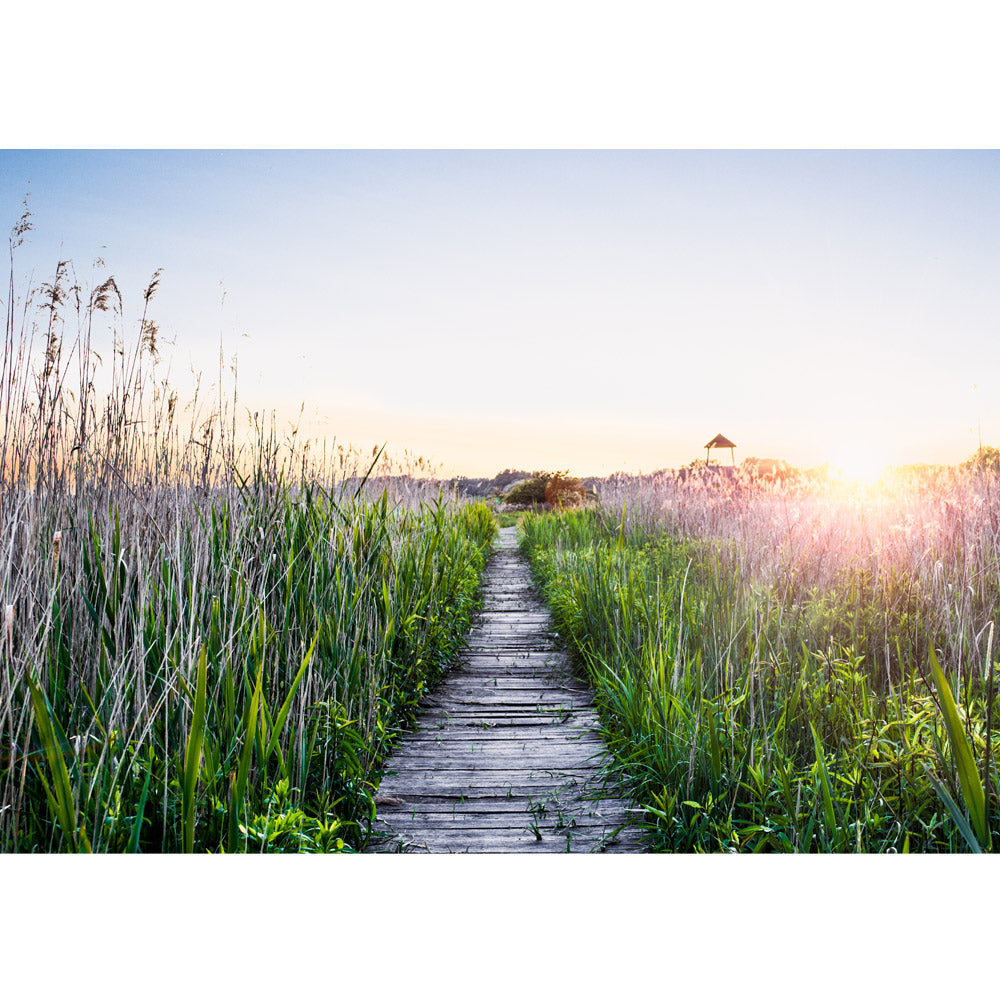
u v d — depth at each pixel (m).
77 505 3.06
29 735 2.21
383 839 3.24
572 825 3.38
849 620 4.58
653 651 4.37
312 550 3.88
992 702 2.41
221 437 3.79
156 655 2.85
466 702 5.39
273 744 2.77
